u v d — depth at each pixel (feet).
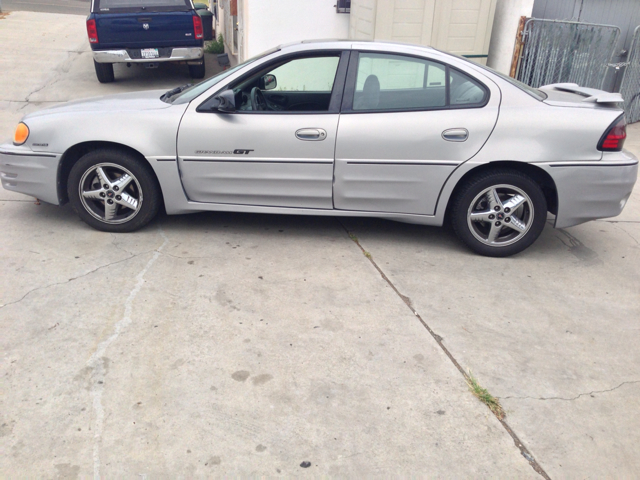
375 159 14.20
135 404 9.16
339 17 28.86
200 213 17.11
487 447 8.69
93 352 10.35
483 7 26.16
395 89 14.24
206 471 8.02
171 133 14.33
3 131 23.95
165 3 32.17
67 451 8.21
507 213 14.48
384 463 8.31
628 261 15.34
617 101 13.99
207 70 38.78
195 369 10.05
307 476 8.02
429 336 11.39
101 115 14.53
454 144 13.96
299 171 14.46
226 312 11.84
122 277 13.01
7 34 44.24
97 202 15.26
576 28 27.94
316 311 12.06
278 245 15.16
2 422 8.64
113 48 31.91
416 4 25.48
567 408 9.61
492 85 14.12
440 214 14.67
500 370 10.48
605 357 11.05
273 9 28.27
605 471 8.39
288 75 15.26
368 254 14.85
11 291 12.16
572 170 13.89
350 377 10.07
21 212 16.46
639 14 29.22
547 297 13.20
